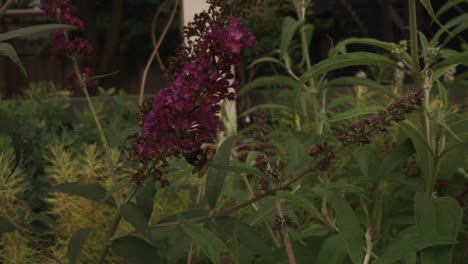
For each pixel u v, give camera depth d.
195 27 1.81
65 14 2.41
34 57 13.12
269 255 1.87
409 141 2.20
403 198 2.79
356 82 2.40
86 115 4.48
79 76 2.45
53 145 3.97
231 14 1.80
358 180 2.65
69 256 1.85
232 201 3.06
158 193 2.96
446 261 1.71
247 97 5.79
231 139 1.84
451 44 10.59
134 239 1.95
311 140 2.39
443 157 2.18
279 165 1.84
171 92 1.67
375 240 1.95
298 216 2.97
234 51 1.63
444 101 2.03
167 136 1.70
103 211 2.83
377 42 2.21
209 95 1.66
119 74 17.11
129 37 17.11
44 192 3.57
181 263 2.55
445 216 1.80
